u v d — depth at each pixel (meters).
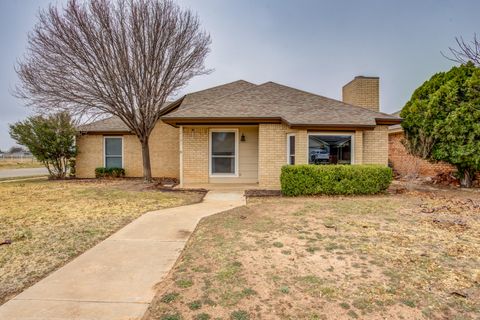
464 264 3.97
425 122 11.48
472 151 10.39
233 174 13.28
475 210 7.18
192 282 3.56
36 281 3.77
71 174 16.86
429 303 3.07
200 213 7.50
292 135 11.56
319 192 9.74
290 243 4.84
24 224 6.38
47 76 12.77
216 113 11.70
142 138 14.12
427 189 10.97
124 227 6.25
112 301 3.26
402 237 5.08
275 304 3.08
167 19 13.26
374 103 14.91
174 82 14.29
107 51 12.73
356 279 3.59
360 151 11.12
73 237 5.51
